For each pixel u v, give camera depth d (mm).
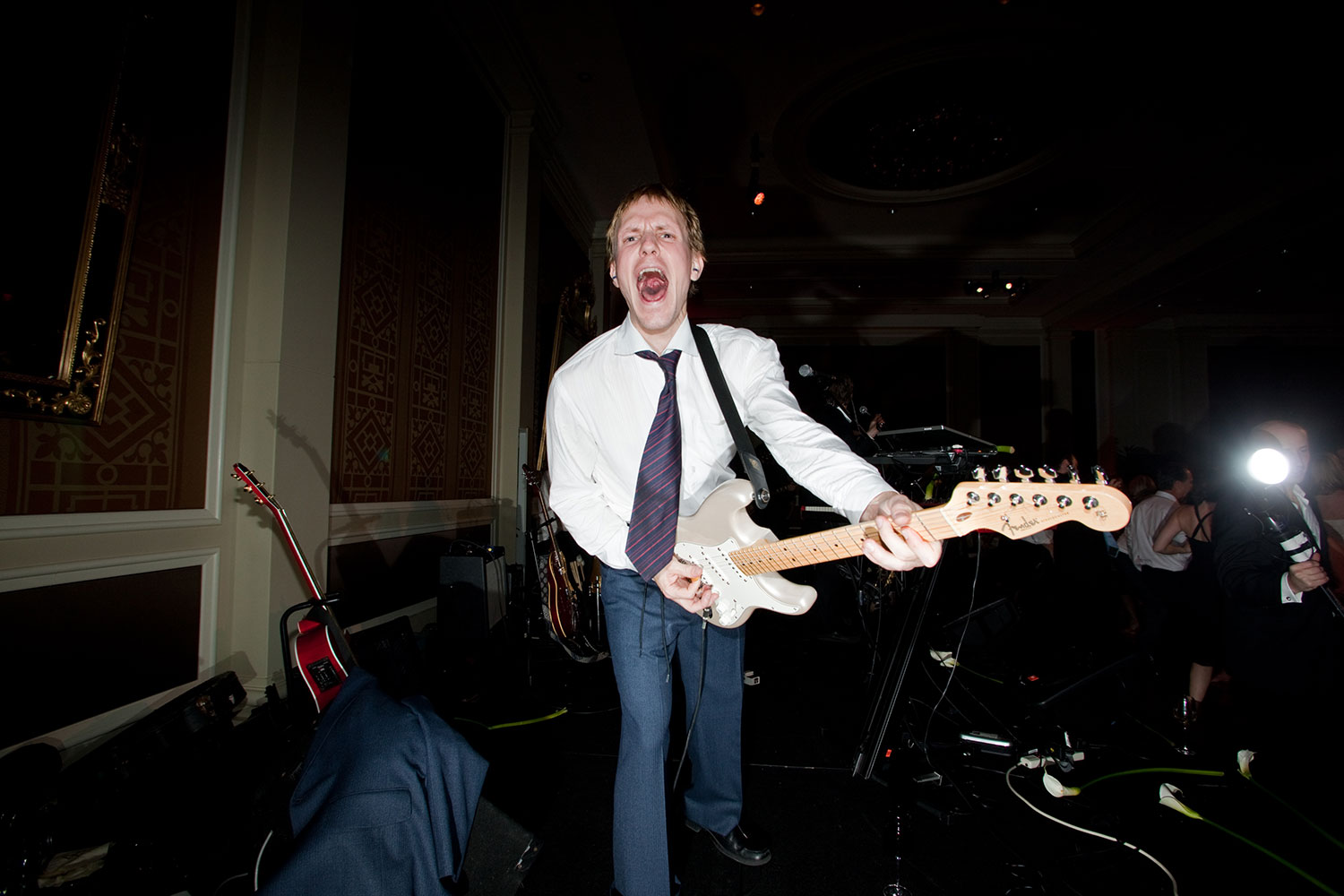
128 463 1868
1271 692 2055
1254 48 4141
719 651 1530
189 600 2051
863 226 7191
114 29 1729
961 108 5020
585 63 4199
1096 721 2779
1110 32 4133
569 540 3992
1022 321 9867
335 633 1829
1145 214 6266
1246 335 9062
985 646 2869
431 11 3369
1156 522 3453
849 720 2705
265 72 2318
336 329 2498
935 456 2422
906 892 1516
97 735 1737
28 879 1304
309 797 1164
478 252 4004
